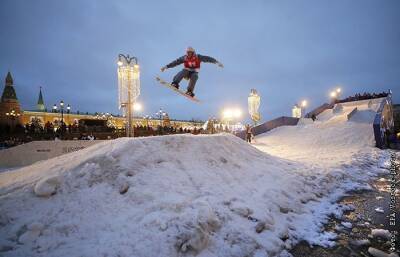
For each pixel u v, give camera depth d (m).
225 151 7.16
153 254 3.28
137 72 14.81
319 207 5.85
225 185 5.49
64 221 3.83
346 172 9.07
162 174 5.09
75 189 4.50
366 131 19.89
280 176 7.04
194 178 5.30
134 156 5.39
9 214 3.88
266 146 20.05
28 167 6.53
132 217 3.91
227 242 3.76
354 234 4.51
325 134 21.19
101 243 3.43
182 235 3.52
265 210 4.85
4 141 19.36
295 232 4.54
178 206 4.11
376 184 8.12
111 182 4.70
